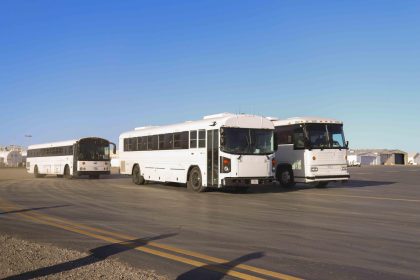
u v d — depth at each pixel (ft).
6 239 31.45
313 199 60.29
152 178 86.89
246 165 67.56
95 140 127.54
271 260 25.88
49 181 115.03
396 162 383.04
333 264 24.93
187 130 75.61
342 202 56.18
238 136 67.67
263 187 82.79
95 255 27.17
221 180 66.90
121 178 133.18
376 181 103.60
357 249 28.63
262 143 69.26
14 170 260.62
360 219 41.39
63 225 38.52
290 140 77.71
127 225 38.40
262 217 42.93
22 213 46.60
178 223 39.40
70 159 129.70
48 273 22.40
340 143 76.95
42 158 151.94
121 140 100.17
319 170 74.79
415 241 31.09
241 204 54.39
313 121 75.92
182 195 67.26
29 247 28.66
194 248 29.09
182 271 23.57
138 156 92.58
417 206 51.62
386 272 23.29
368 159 364.58
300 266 24.52
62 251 27.53
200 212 46.88
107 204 54.85
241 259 26.13
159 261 25.70
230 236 33.12
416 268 24.04
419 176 129.59
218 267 24.36
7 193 72.64
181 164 76.95
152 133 87.20
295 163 76.69
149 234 34.09
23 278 21.56
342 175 76.43
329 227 36.96
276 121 81.92
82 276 21.79
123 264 24.63
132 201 58.44
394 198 61.16
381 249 28.60
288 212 46.60
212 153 69.05
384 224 38.42
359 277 22.43
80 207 51.75
